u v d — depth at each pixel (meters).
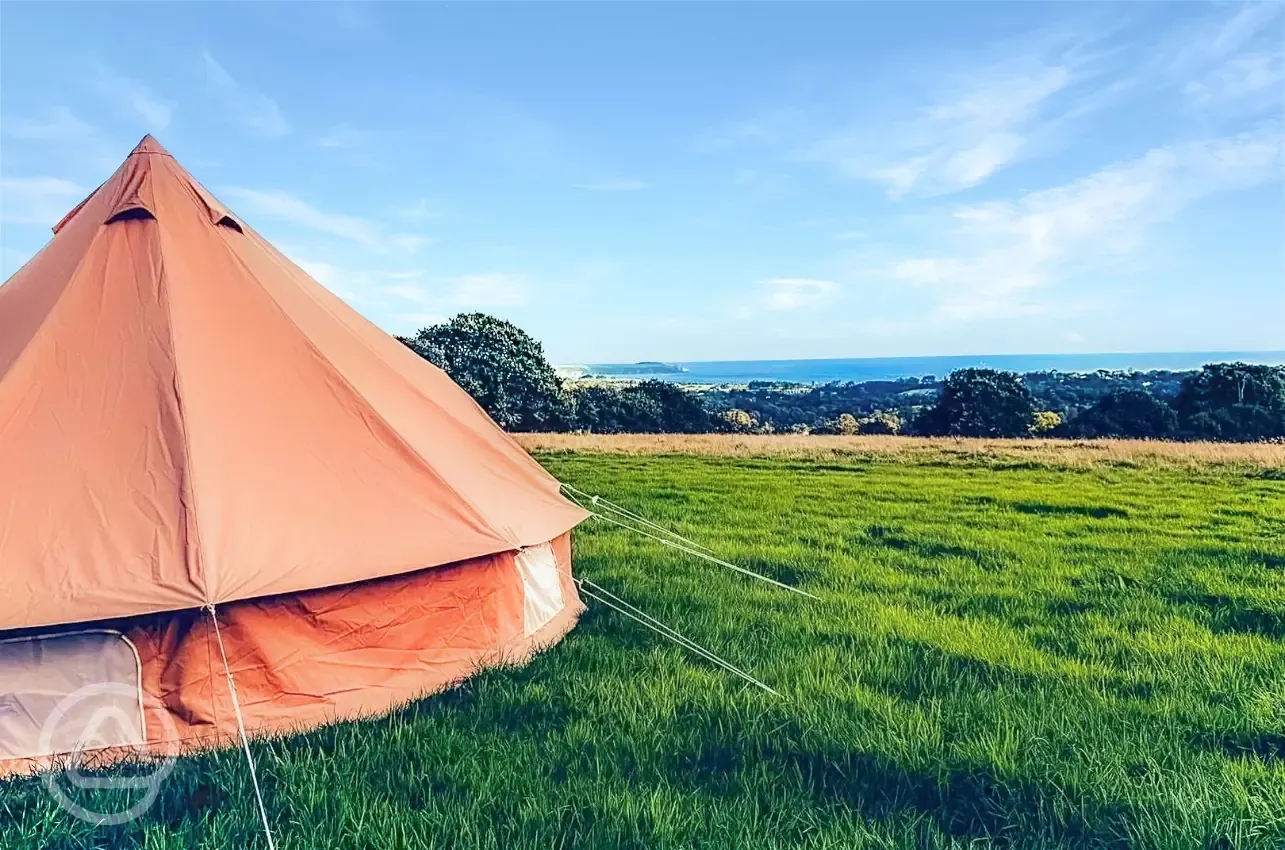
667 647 5.98
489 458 6.31
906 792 3.90
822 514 12.95
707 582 8.05
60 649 3.90
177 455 4.42
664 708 4.77
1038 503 13.91
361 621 4.61
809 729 4.46
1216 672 5.45
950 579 8.36
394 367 6.39
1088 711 4.76
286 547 4.40
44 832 3.36
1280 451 20.58
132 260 5.30
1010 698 4.95
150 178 5.79
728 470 19.52
